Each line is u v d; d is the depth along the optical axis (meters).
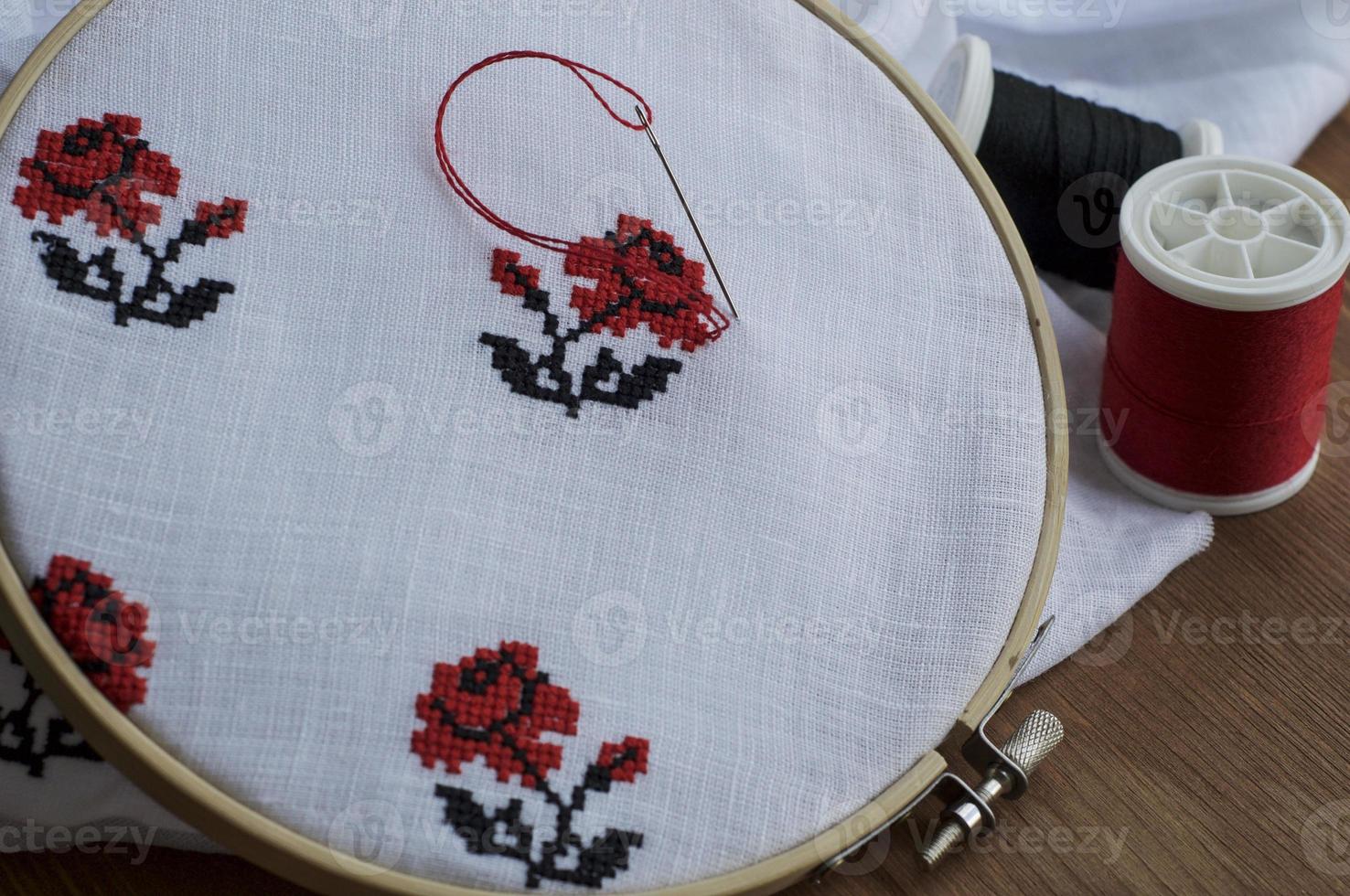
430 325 0.62
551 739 0.58
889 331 0.69
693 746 0.59
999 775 0.66
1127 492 0.82
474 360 0.62
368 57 0.65
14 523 0.55
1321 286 0.69
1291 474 0.80
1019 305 0.71
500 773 0.57
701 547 0.62
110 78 0.62
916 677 0.63
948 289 0.71
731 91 0.71
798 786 0.60
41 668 0.54
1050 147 0.87
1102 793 0.70
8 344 0.56
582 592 0.60
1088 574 0.77
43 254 0.58
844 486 0.65
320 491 0.58
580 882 0.57
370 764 0.56
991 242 0.72
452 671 0.57
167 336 0.59
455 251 0.63
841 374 0.67
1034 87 0.91
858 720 0.62
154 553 0.56
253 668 0.55
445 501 0.59
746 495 0.63
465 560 0.59
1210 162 0.77
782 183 0.70
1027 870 0.67
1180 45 1.00
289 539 0.57
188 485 0.56
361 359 0.61
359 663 0.56
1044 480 0.68
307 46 0.64
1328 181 1.00
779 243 0.69
